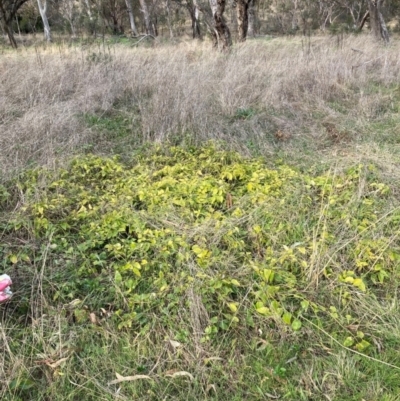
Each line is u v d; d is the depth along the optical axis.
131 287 2.71
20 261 3.06
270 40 14.30
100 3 23.41
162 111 5.73
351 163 4.43
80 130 5.59
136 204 3.75
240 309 2.56
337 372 2.22
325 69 7.43
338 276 2.69
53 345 2.41
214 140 5.06
